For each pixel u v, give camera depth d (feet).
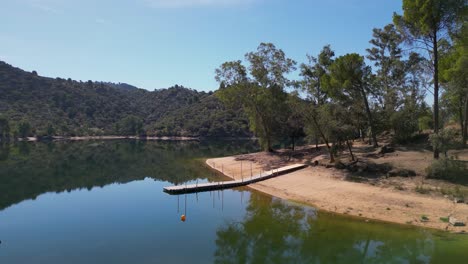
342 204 80.74
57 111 502.79
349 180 97.76
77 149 282.77
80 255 54.60
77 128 478.59
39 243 60.23
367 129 139.03
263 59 159.94
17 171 152.97
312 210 79.46
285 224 70.18
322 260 53.36
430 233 61.41
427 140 120.37
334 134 114.42
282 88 161.99
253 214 77.77
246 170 137.69
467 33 88.94
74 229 68.13
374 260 52.44
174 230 67.21
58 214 79.87
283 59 159.22
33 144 340.59
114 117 567.18
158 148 293.43
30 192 107.86
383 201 78.18
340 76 122.62
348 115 119.14
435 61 92.22
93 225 70.79
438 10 86.28
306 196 90.58
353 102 124.06
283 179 110.52
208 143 361.92
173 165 172.14
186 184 115.44
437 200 74.38
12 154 230.27
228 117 454.81
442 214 67.97
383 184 88.94
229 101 169.58
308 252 56.34
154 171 152.56
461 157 94.89
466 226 62.08
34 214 79.97
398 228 64.85
